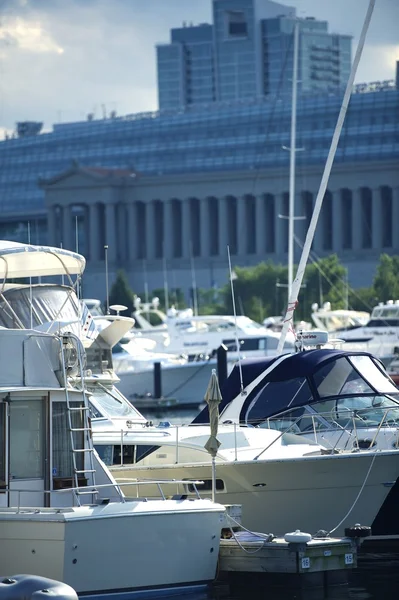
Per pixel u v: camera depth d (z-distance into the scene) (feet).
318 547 222.69
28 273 241.55
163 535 206.49
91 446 217.56
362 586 229.66
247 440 258.37
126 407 278.46
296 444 261.44
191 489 250.37
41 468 212.23
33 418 212.43
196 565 210.79
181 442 256.32
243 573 225.97
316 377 281.54
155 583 206.18
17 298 230.89
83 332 250.37
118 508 203.10
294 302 357.82
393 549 261.03
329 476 249.55
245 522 248.32
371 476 252.83
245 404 284.61
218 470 246.68
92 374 248.93
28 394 211.82
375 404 278.87
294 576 224.94
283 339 352.49
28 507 204.54
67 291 237.66
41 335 214.07
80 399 218.59
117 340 252.42
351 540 226.17
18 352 211.61
